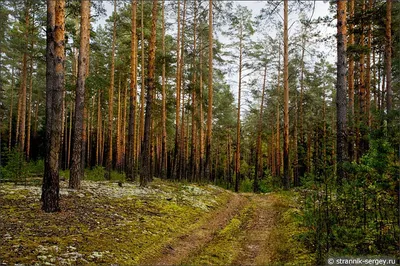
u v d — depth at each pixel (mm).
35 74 38250
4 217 8688
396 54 15992
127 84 35688
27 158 33250
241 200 19422
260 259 7836
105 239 8141
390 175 6312
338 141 11078
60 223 8781
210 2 22922
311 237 7523
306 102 33625
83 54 14016
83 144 20078
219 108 38031
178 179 27062
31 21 26422
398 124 6441
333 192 8031
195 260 7672
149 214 11352
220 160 59000
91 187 14805
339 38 11922
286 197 16703
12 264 5902
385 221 6824
